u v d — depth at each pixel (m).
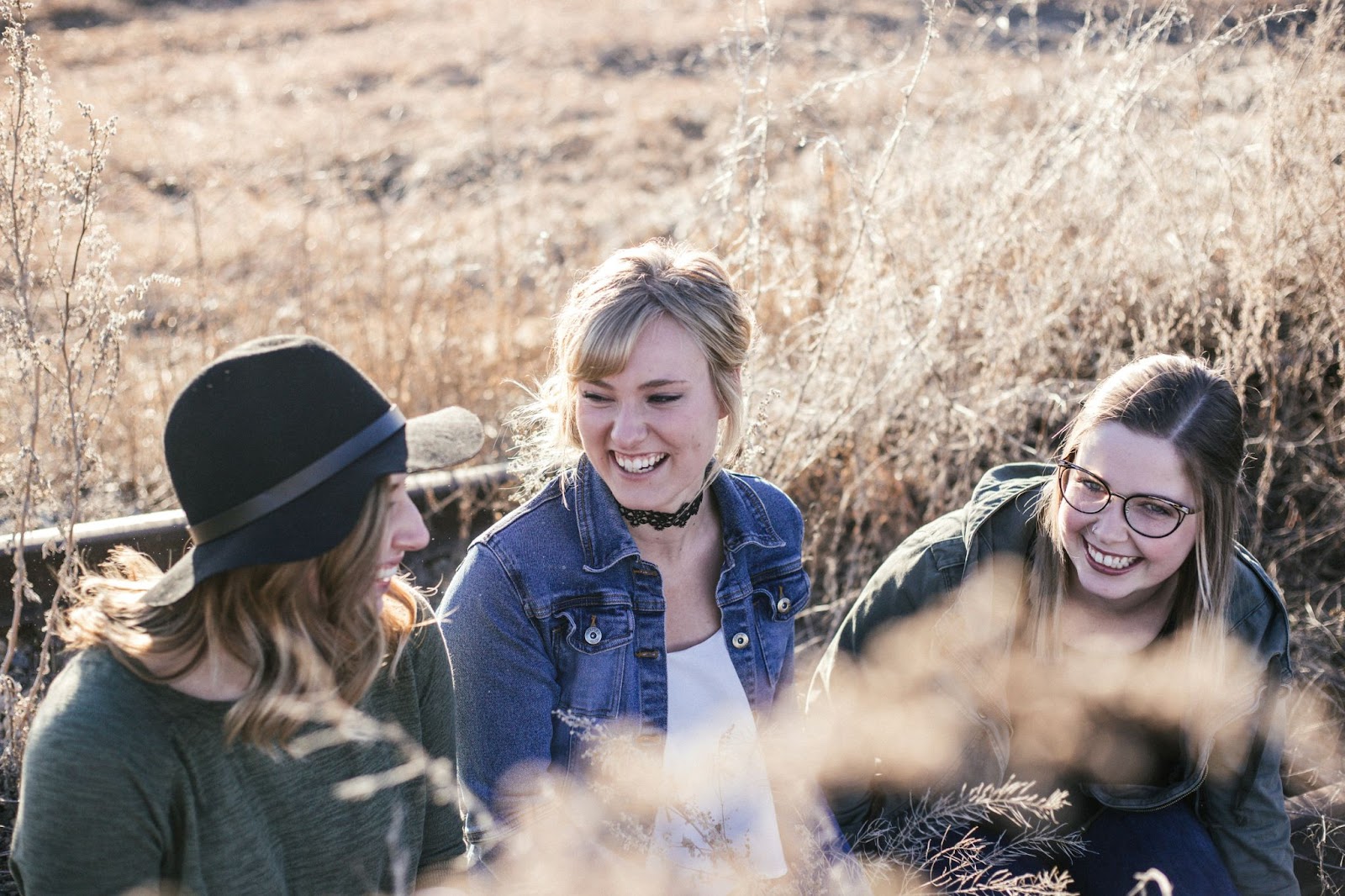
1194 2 3.84
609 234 6.08
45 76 2.28
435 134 8.85
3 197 2.28
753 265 3.16
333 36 13.18
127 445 3.65
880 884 2.10
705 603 2.13
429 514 3.18
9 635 2.33
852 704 2.31
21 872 1.35
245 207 6.57
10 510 2.79
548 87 10.39
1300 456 3.37
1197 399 1.97
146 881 1.38
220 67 11.48
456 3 14.59
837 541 3.26
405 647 1.68
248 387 1.37
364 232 6.02
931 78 5.65
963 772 2.28
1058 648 2.20
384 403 1.48
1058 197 3.66
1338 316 3.20
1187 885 2.10
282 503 1.37
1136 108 3.64
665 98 9.70
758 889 1.85
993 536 2.21
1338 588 3.21
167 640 1.38
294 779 1.50
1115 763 2.29
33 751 1.33
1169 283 3.47
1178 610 2.14
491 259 5.57
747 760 2.03
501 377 4.08
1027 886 1.99
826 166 4.14
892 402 3.30
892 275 3.39
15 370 2.44
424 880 1.78
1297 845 2.46
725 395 1.96
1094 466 2.02
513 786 1.95
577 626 2.00
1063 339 3.69
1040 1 8.24
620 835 1.89
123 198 6.89
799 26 9.50
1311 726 2.80
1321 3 3.40
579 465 2.05
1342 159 3.35
